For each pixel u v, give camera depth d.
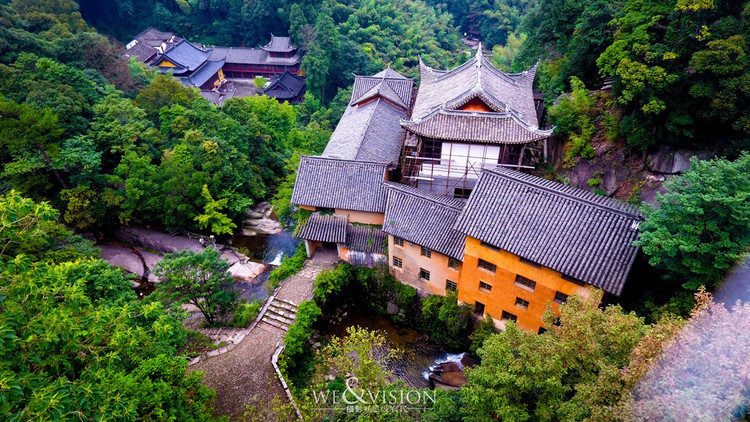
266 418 22.83
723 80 22.39
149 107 47.09
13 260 12.08
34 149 34.69
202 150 40.34
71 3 62.75
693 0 23.39
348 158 34.03
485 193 24.52
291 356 26.59
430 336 30.19
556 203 22.83
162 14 91.44
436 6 116.69
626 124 28.62
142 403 15.51
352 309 33.12
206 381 24.50
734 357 11.52
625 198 28.98
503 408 14.00
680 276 19.55
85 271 23.72
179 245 39.16
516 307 25.75
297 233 32.25
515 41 83.12
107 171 41.50
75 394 11.66
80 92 42.03
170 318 23.59
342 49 79.50
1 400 9.69
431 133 30.38
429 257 28.78
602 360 13.79
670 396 11.30
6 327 10.74
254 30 92.25
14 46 44.66
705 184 17.50
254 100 54.94
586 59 35.84
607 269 20.47
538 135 29.12
